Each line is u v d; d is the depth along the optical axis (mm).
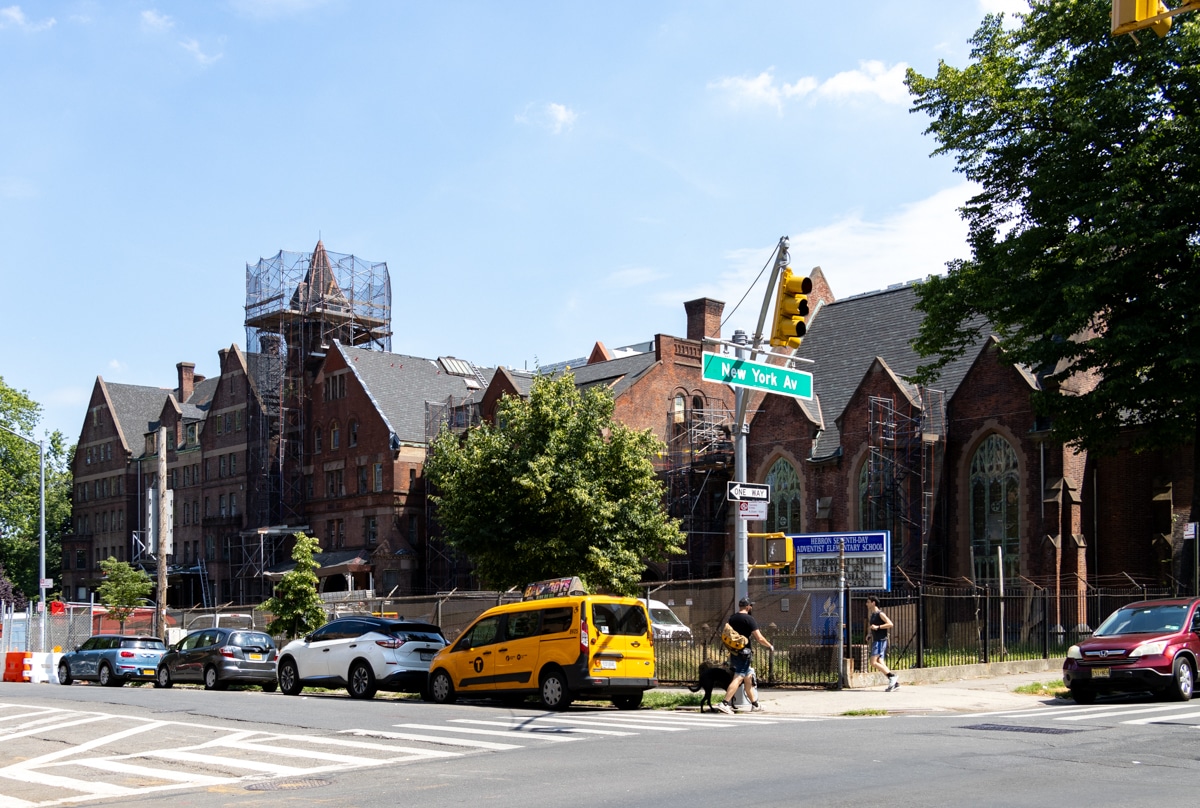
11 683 37406
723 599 27578
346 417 68688
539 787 11711
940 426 44812
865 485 46844
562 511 32344
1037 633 29875
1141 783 11320
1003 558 42594
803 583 32156
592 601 21141
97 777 13531
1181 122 27094
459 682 23094
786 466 50688
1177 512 39312
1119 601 34500
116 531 89812
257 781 12914
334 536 68500
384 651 25422
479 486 33125
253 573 72250
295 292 73375
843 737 15461
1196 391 27234
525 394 58875
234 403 76875
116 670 34562
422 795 11430
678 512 55094
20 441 89125
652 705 22094
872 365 46812
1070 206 28531
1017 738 14984
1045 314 29375
